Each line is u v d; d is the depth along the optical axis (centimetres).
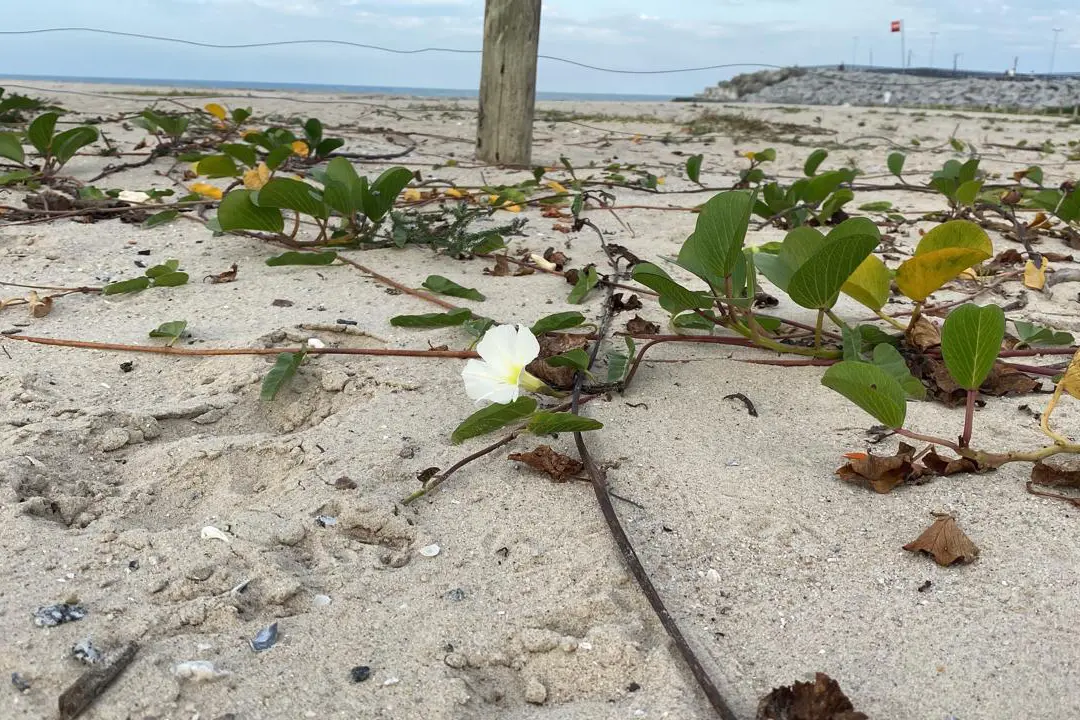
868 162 219
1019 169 203
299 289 85
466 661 37
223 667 36
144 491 50
